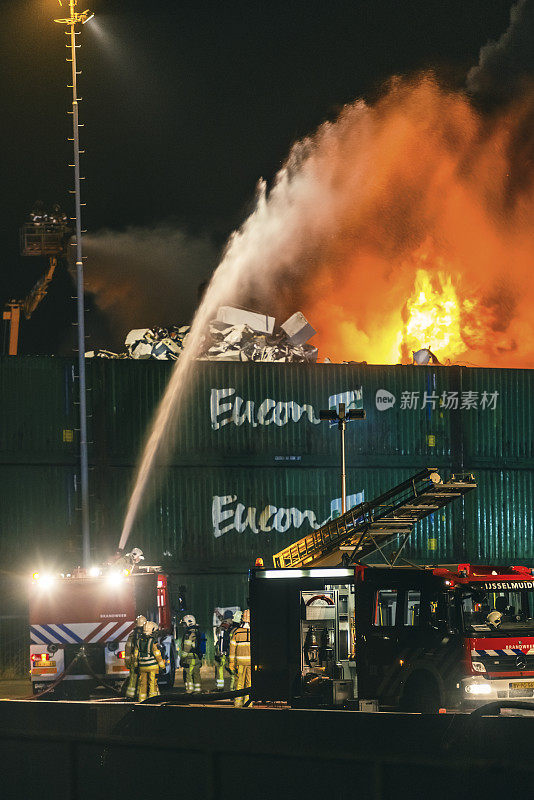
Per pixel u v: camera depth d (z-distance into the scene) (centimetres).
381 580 2794
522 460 5988
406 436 5841
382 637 2758
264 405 5669
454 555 5797
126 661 3334
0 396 5341
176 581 5447
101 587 3794
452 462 5881
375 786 1084
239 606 5497
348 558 3556
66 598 3775
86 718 1246
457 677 2580
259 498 5606
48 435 5375
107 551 5375
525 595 2712
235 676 3247
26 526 5297
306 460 5688
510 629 2642
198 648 3709
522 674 2602
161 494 5494
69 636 3756
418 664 2659
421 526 5756
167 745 1198
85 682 3731
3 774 1308
